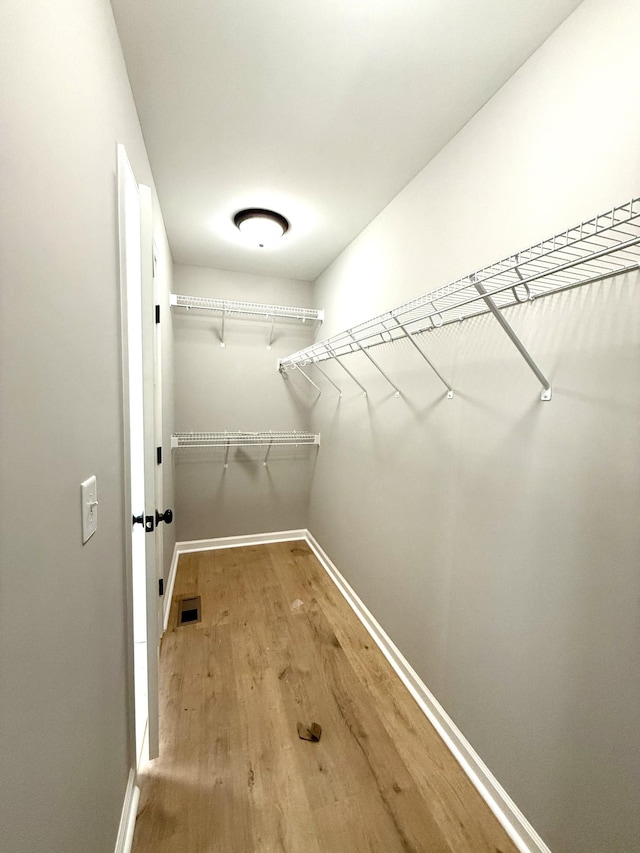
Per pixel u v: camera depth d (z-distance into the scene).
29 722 0.49
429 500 1.53
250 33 1.02
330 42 1.05
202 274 2.88
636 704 0.80
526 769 1.07
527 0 0.91
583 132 0.91
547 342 1.01
